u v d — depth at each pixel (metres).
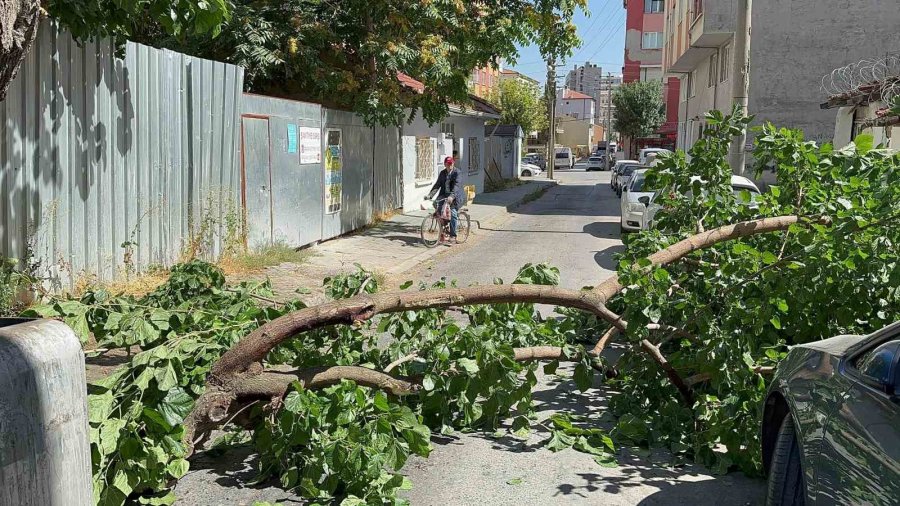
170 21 7.15
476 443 5.47
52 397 2.47
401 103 16.78
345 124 16.91
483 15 17.17
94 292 5.65
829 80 24.44
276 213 13.59
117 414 4.13
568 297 5.39
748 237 6.60
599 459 5.11
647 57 74.44
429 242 15.99
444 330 5.44
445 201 16.50
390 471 4.90
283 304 6.24
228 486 4.65
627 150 80.25
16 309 7.54
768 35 24.77
